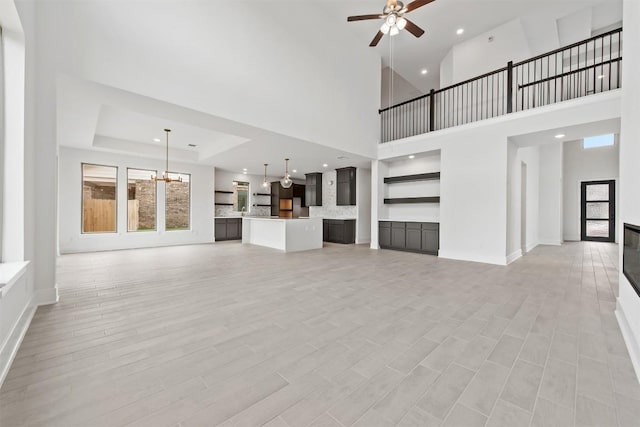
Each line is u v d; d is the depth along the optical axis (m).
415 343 2.03
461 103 6.48
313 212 10.17
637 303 1.84
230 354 1.87
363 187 8.84
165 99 3.42
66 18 2.81
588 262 5.27
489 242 5.19
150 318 2.49
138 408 1.35
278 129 4.70
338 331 2.24
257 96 4.38
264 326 2.33
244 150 6.27
